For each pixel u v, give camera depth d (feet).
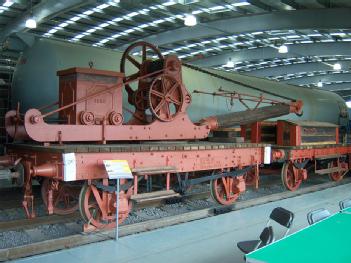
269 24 54.13
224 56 83.87
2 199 28.78
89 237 19.65
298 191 36.96
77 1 46.70
